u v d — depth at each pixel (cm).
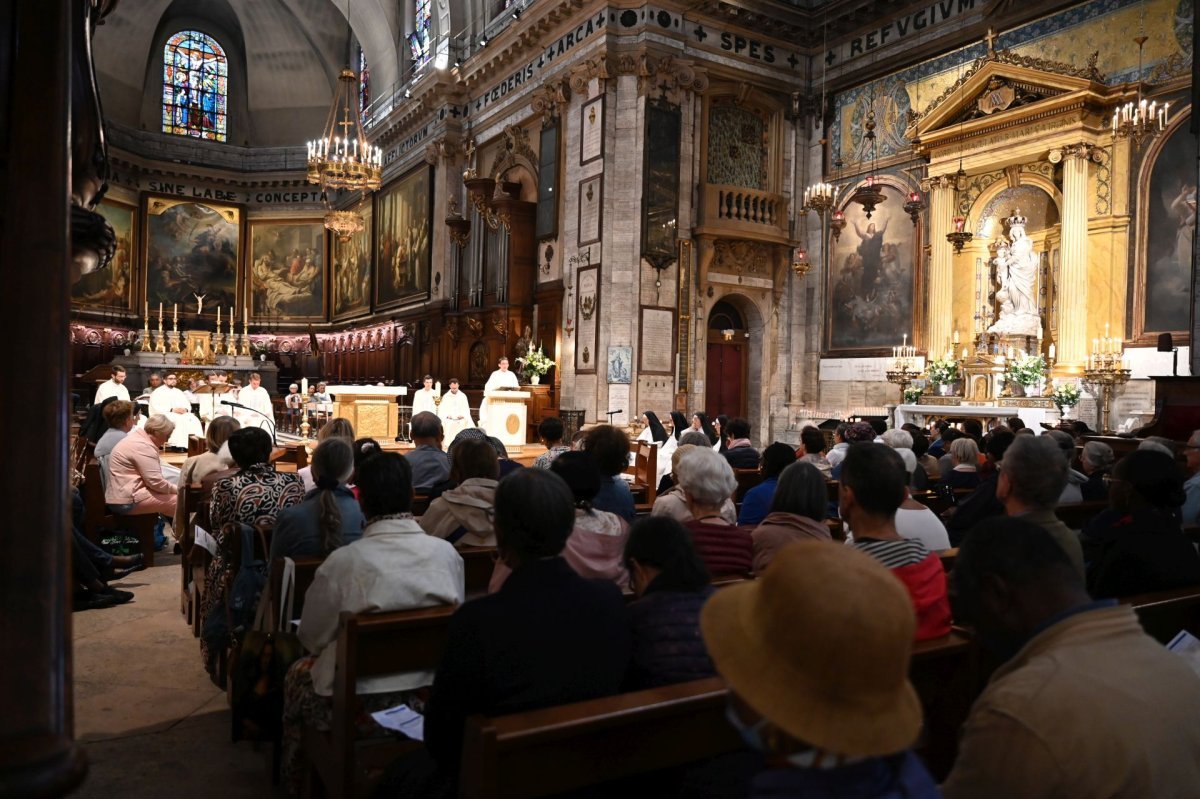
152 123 3712
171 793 372
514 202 2194
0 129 198
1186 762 175
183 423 1631
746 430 874
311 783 340
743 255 2056
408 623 312
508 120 2400
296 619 398
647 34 1888
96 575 678
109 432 898
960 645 269
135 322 3616
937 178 1797
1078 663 179
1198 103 1071
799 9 2052
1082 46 1562
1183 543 349
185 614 654
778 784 128
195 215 3766
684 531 284
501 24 2373
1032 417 1514
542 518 257
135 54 3550
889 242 1922
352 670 297
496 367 2333
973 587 200
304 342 3888
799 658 124
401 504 348
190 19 3766
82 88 303
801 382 2120
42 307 166
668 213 1931
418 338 2912
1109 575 349
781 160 2111
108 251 297
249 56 3756
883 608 123
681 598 272
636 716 205
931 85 1836
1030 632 195
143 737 431
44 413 158
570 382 2006
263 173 3859
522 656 239
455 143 2673
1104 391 1476
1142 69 1480
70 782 125
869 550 295
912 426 1049
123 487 819
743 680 130
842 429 910
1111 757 168
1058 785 168
